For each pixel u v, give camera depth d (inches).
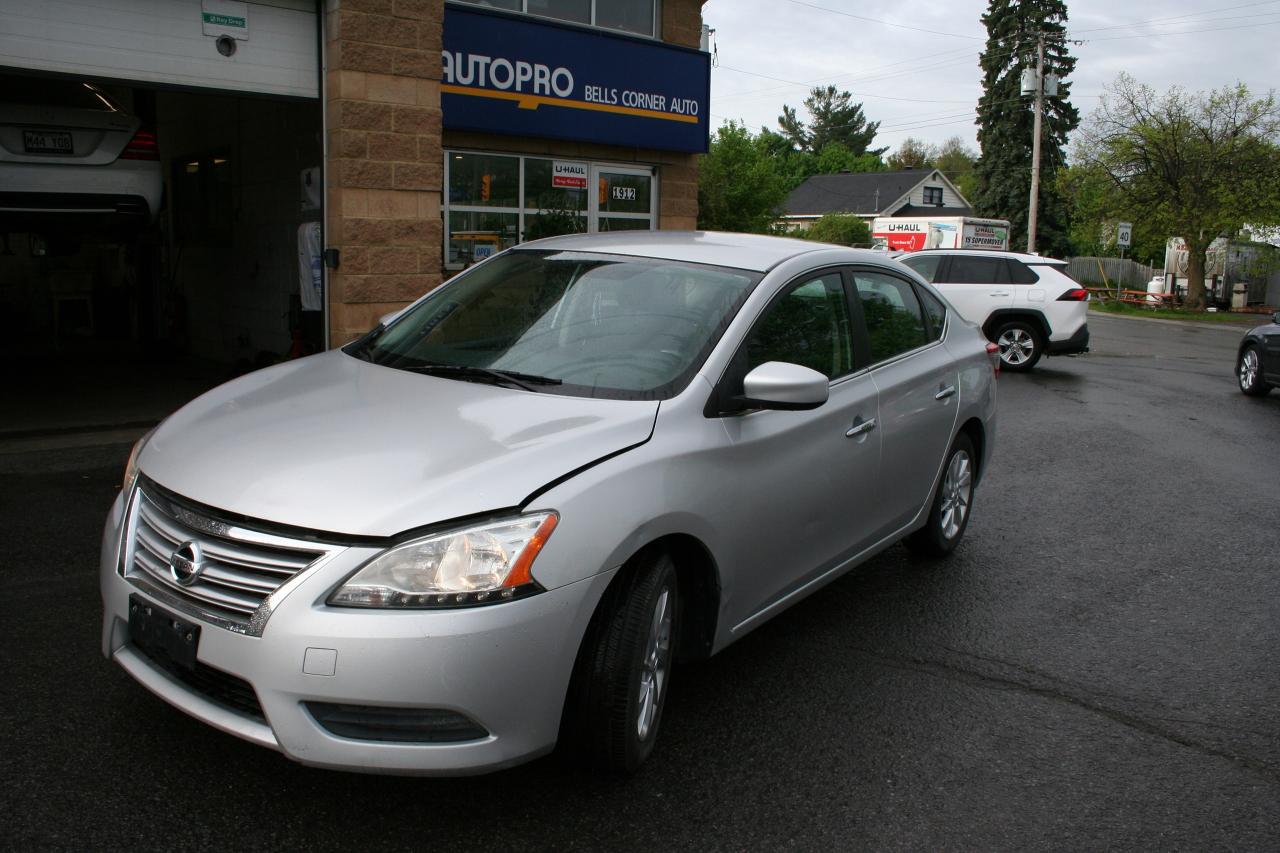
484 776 127.3
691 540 132.8
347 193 340.2
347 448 119.2
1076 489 304.2
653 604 124.0
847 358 175.5
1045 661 175.8
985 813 127.7
